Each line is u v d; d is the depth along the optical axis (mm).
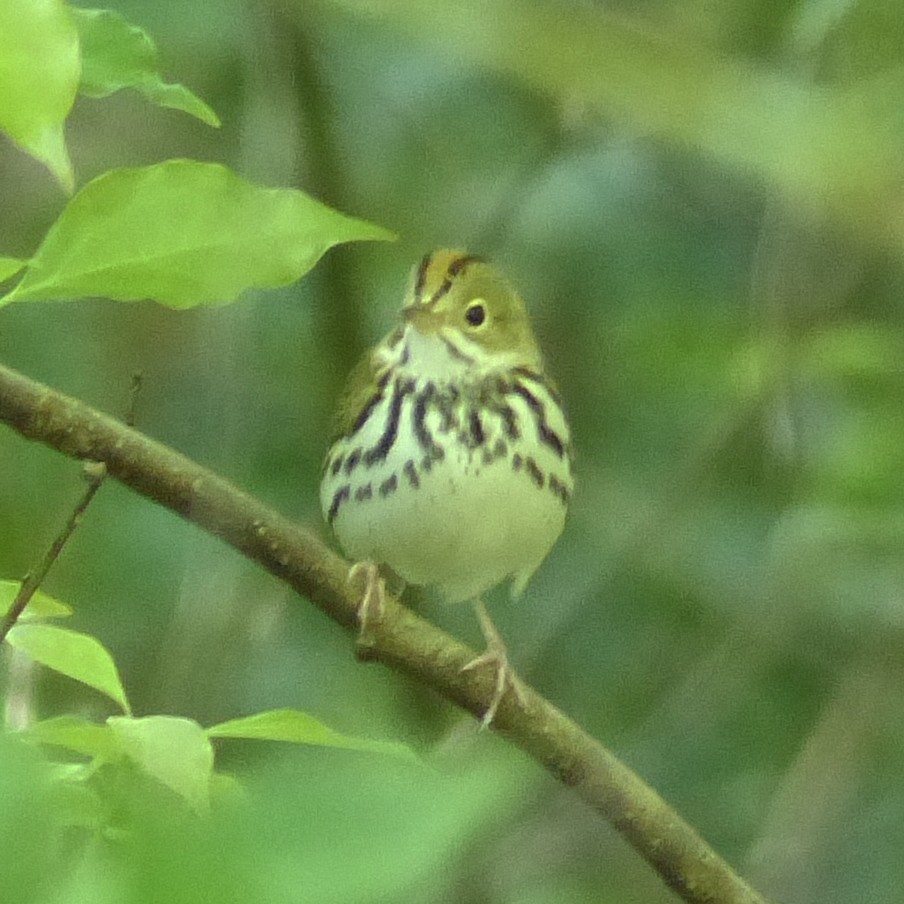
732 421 11555
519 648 12492
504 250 12734
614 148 11875
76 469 11625
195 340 13086
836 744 11828
